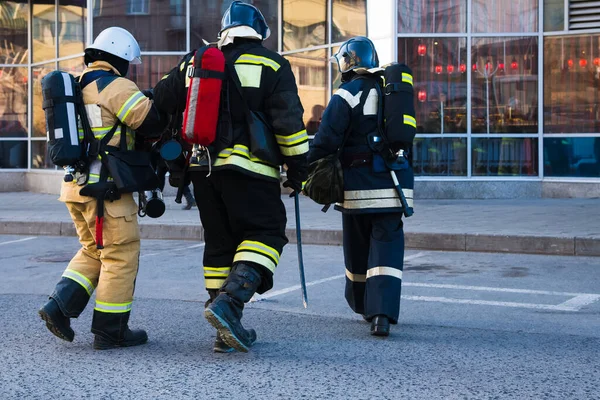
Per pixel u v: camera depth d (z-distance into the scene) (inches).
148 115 235.1
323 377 217.2
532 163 759.7
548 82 753.6
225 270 237.9
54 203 762.8
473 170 759.7
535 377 218.1
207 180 231.6
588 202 697.0
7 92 957.2
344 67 269.7
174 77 232.2
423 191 758.5
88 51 244.8
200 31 841.5
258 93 225.9
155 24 837.2
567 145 749.9
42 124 938.7
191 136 221.3
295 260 451.5
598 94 740.0
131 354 241.4
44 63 925.8
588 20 738.8
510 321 293.6
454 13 759.1
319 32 812.6
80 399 199.5
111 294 244.7
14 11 949.2
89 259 250.1
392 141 260.5
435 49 759.1
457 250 483.8
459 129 759.7
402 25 757.9
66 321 245.0
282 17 840.3
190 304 327.6
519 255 464.1
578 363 232.8
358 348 249.6
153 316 301.6
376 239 268.8
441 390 205.9
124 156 238.5
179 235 551.2
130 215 242.2
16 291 366.3
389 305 264.4
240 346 227.0
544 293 349.7
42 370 224.4
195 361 233.1
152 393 203.3
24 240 557.0
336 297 345.4
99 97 237.5
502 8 757.9
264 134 225.3
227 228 237.9
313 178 265.7
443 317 301.1
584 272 404.8
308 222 561.6
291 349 248.1
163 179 254.2
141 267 431.2
